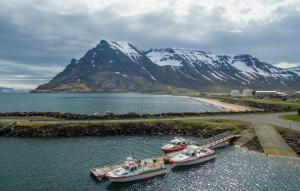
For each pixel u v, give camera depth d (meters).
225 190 52.66
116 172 57.34
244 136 85.81
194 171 62.66
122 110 181.38
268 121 104.50
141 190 53.38
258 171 61.25
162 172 60.75
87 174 59.88
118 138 90.75
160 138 91.38
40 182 55.44
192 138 92.38
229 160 68.75
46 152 74.62
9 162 66.44
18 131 93.12
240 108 191.12
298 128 91.50
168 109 188.38
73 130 94.69
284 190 52.16
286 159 68.62
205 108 195.75
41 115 115.62
